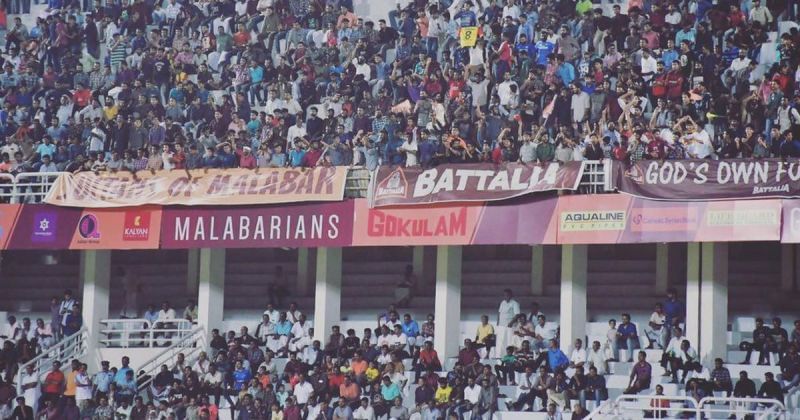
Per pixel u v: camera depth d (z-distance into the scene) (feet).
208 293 242.37
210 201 235.81
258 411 220.23
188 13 286.87
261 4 282.77
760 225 204.44
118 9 292.20
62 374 237.25
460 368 215.10
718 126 230.89
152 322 249.14
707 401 190.19
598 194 215.10
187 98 266.57
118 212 241.35
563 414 206.90
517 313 228.43
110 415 228.63
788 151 211.82
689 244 215.31
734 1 258.78
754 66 241.35
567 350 220.43
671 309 220.43
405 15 269.85
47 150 258.57
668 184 210.79
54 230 244.22
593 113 237.04
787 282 233.55
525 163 219.20
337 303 238.48
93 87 277.44
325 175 231.30
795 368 201.77
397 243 225.97
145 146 254.47
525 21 257.96
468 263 254.27
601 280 245.24
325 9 280.10
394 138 237.45
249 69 268.21
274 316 241.55
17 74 282.97
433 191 223.71
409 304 248.73
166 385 231.30
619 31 254.68
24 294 268.00
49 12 305.12
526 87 243.81
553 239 216.95
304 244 231.09
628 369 215.72
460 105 238.89
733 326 227.81
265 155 239.91
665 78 238.68
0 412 234.79
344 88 257.34
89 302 247.09
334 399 221.05
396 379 219.41
